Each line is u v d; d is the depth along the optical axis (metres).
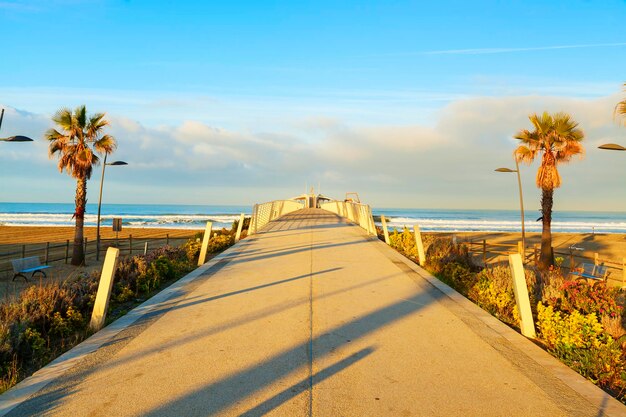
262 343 5.04
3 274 15.16
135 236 37.84
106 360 4.48
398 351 4.82
